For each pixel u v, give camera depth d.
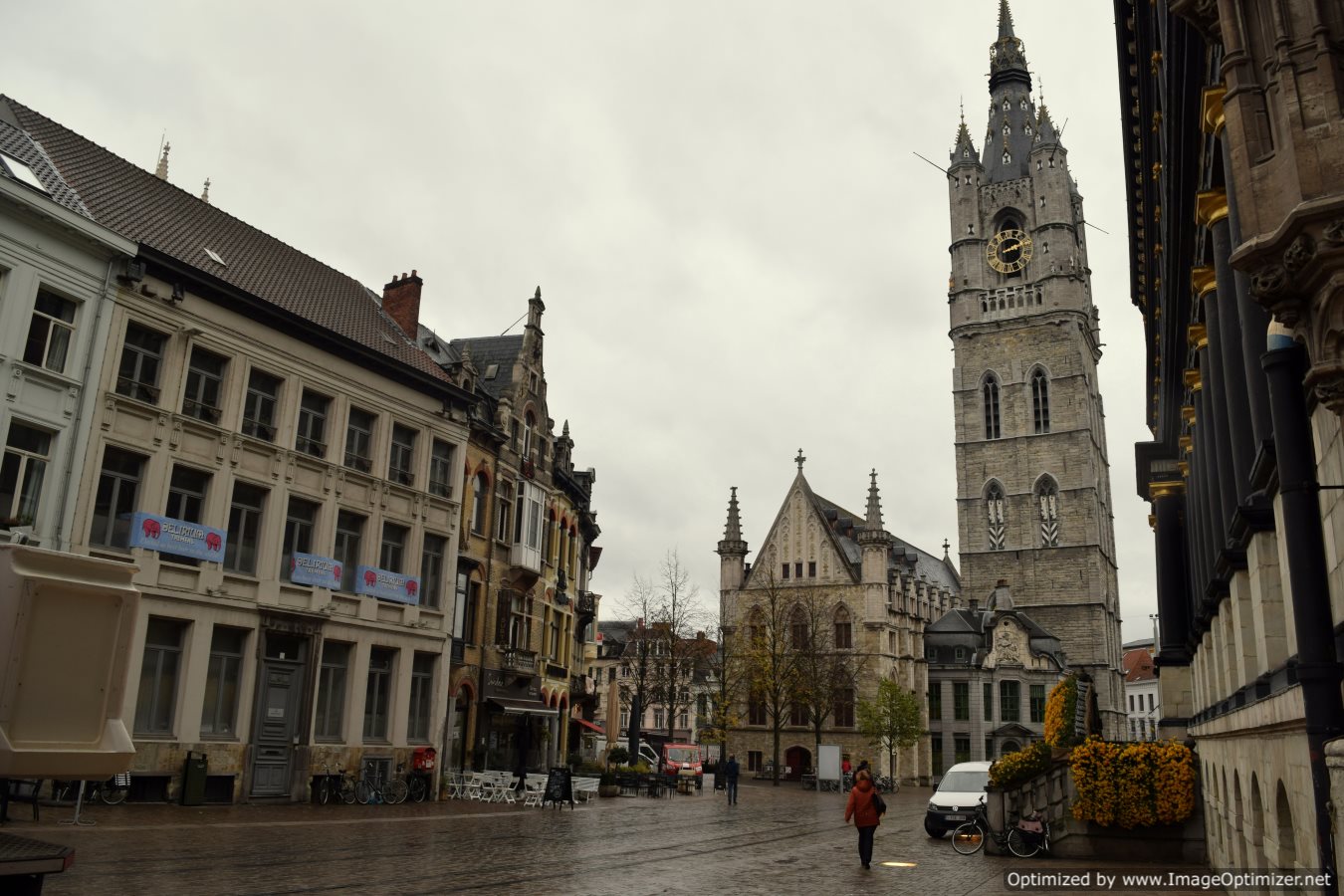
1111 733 99.25
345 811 28.22
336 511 32.81
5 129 27.62
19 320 24.36
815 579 90.12
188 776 26.66
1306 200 7.97
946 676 96.12
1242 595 13.39
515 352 48.91
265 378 31.28
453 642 37.62
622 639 117.69
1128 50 18.05
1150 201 20.58
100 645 7.52
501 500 42.22
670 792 49.88
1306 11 8.49
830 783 67.69
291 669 30.78
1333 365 7.74
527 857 19.95
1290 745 9.63
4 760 6.72
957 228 117.25
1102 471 115.50
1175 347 23.61
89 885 13.52
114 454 26.62
